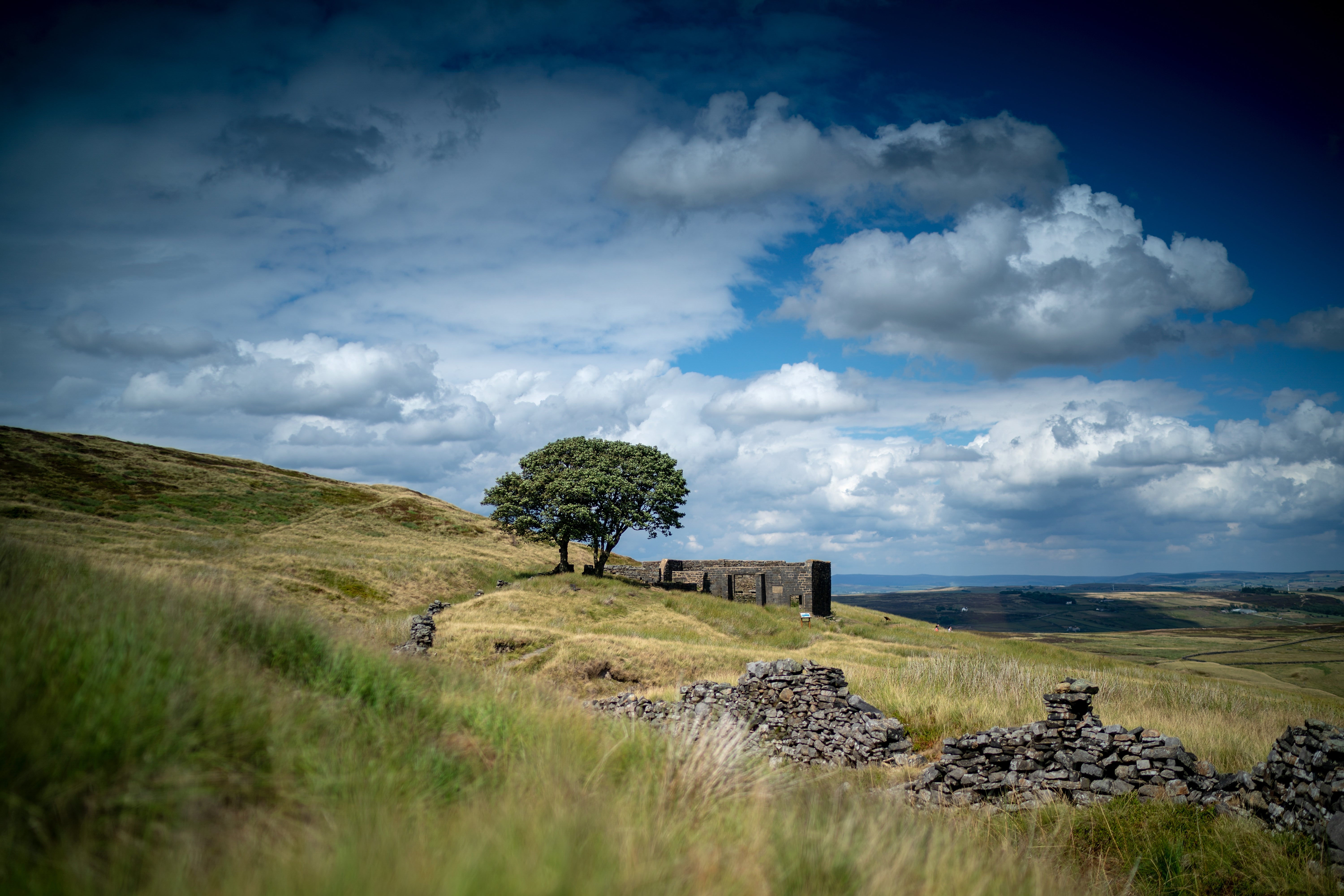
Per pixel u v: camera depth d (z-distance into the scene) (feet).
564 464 180.55
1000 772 32.99
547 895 10.00
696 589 176.14
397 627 93.45
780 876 12.75
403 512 258.98
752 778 21.56
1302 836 23.48
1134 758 29.63
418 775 16.49
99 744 12.97
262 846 11.61
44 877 10.27
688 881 11.78
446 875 10.09
